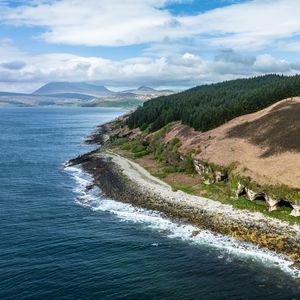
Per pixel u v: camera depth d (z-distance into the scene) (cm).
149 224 6028
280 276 4266
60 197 7644
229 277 4275
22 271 4388
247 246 5034
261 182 6469
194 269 4475
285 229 5369
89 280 4212
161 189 7750
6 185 8594
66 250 5003
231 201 6638
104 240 5362
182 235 5531
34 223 6056
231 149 8281
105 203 7200
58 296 3884
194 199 6969
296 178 6131
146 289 4038
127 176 8894
